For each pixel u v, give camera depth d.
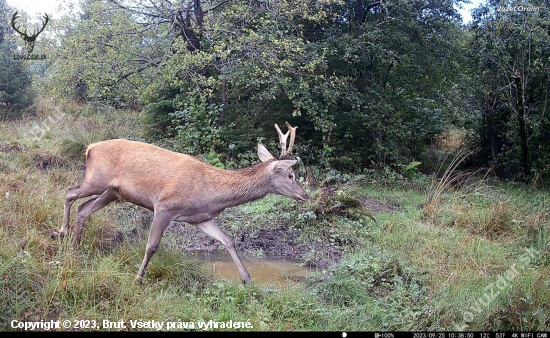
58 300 4.77
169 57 11.13
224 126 11.63
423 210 9.53
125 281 5.21
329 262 7.32
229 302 5.25
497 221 8.69
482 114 15.17
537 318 5.07
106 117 13.66
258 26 12.05
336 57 13.08
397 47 13.82
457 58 14.47
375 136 13.81
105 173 5.98
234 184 5.91
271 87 11.56
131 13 11.74
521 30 12.96
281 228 8.32
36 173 8.39
